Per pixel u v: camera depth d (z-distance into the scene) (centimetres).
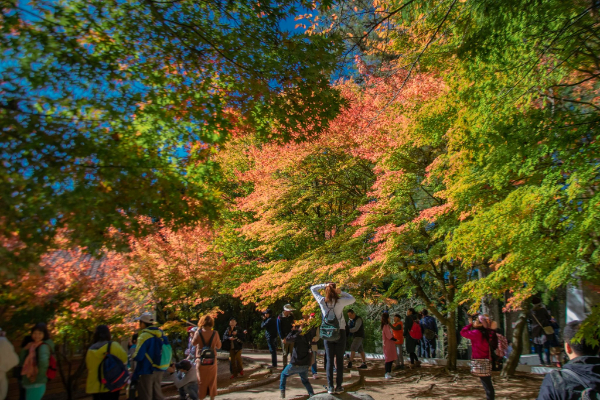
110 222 466
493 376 1210
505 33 634
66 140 468
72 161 467
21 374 702
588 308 1106
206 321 892
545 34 645
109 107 509
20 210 422
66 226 502
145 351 726
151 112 535
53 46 489
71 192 436
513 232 623
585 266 608
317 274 1175
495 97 654
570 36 630
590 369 280
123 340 1217
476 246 688
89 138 491
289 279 1182
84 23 562
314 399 663
